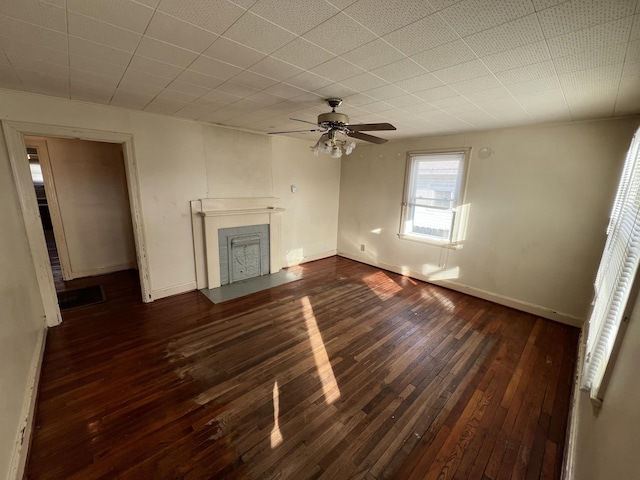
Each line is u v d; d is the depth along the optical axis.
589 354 1.89
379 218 5.41
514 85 2.18
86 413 2.00
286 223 5.29
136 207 3.47
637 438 0.77
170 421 1.96
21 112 2.63
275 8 1.31
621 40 1.44
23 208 2.78
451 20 1.36
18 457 1.55
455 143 4.18
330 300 4.00
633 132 2.86
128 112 3.23
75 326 3.15
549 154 3.40
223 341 2.93
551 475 1.67
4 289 1.90
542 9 1.24
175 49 1.74
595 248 3.21
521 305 3.79
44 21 1.43
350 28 1.46
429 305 3.91
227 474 1.62
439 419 2.04
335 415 2.05
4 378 1.62
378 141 3.09
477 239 4.12
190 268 4.12
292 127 4.15
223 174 4.19
